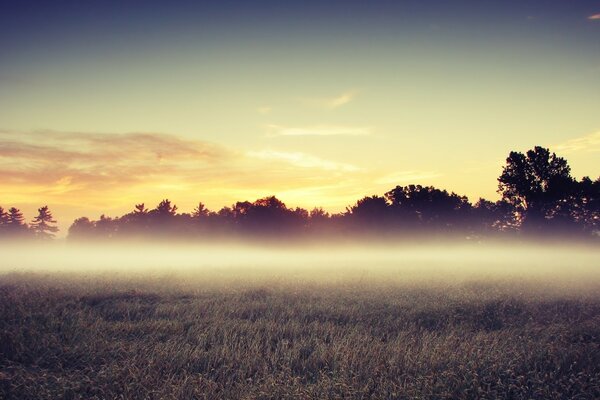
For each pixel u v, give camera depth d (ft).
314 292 49.60
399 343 25.85
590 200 253.44
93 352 24.04
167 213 361.92
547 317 36.42
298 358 23.71
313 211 324.80
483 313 38.04
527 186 259.60
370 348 24.67
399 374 21.30
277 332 29.71
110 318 34.71
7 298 40.60
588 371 21.40
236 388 18.97
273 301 42.83
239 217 331.77
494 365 21.42
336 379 19.56
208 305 39.81
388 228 301.22
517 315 38.17
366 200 311.68
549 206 257.55
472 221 320.70
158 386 19.25
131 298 44.57
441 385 19.07
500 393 19.11
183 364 22.53
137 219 409.28
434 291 50.14
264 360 23.12
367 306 40.83
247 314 36.96
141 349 24.40
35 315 33.60
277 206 310.24
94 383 19.56
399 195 324.19
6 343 25.13
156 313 36.14
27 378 19.66
